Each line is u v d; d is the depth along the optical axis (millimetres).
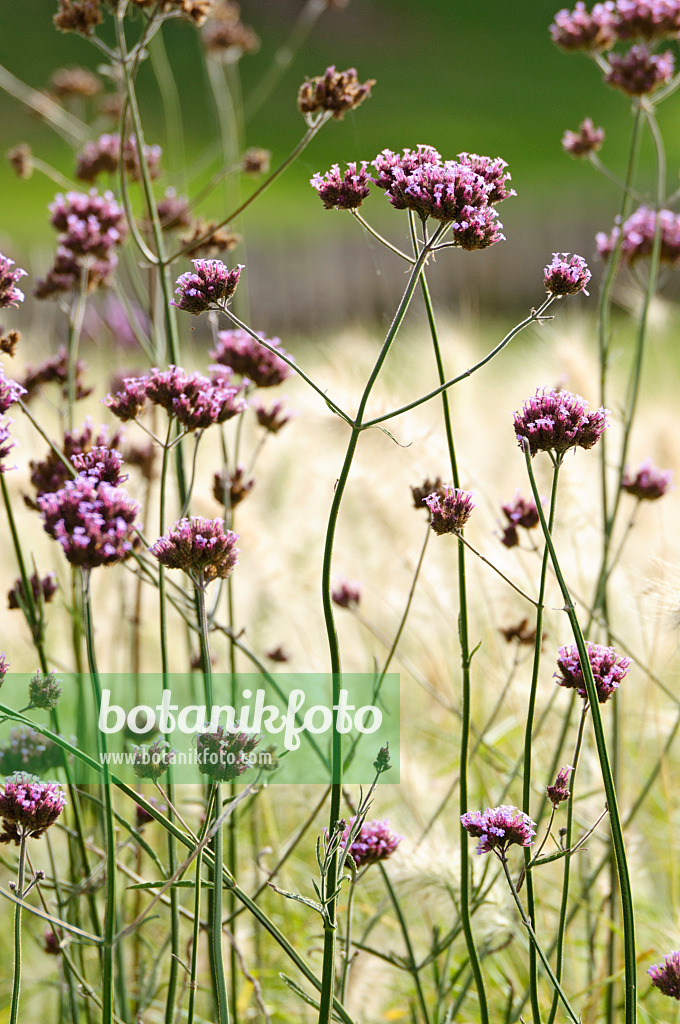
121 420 1418
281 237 7121
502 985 1627
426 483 1487
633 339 3627
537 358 2254
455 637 2113
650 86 1597
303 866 1779
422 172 1354
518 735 1892
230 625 1514
